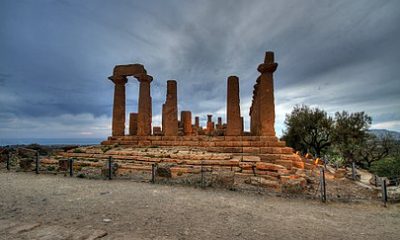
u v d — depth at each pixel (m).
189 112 24.23
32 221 4.86
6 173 11.71
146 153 14.50
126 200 6.68
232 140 16.02
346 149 27.56
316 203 7.12
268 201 7.11
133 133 22.22
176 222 5.00
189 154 13.59
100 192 7.64
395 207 6.88
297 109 32.94
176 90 19.02
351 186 10.59
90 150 16.59
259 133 17.72
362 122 28.89
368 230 4.94
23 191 7.69
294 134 32.38
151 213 5.56
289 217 5.65
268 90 15.51
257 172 11.17
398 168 17.44
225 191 8.20
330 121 30.28
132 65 20.12
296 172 11.09
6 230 4.29
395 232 4.84
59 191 7.73
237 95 16.83
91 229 4.41
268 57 15.67
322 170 7.65
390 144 26.00
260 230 4.71
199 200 6.89
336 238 4.45
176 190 8.12
